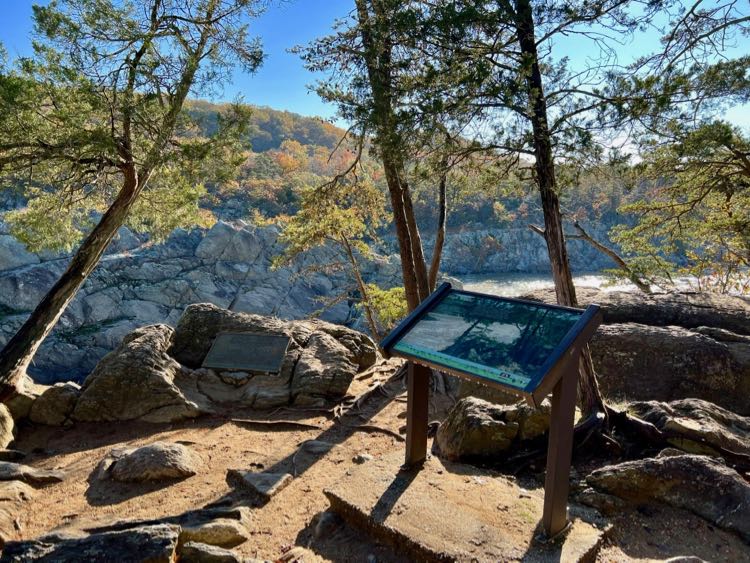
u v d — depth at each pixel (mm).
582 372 6227
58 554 3408
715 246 16672
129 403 7555
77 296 30688
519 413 5793
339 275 40188
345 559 3941
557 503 3773
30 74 7090
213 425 7453
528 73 5770
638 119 5711
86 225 10508
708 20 7023
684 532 4234
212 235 37469
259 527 4555
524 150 6223
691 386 8797
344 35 7832
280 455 6312
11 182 8438
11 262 30906
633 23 6000
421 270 9250
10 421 6969
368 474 4809
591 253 70875
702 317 10820
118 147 7824
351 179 12562
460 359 3852
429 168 6723
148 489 5383
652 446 5656
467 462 5543
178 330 9273
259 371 8695
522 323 3980
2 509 4801
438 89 5941
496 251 72562
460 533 3832
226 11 8812
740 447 5418
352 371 8758
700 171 11266
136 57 8008
